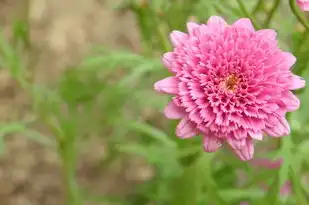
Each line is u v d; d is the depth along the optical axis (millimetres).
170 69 274
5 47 356
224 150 354
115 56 343
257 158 360
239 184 395
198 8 343
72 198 381
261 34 279
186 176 332
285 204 349
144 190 413
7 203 474
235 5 334
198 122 269
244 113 270
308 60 307
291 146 318
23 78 364
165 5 347
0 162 483
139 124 374
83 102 379
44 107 362
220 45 273
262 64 272
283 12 429
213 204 352
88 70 370
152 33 359
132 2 359
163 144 397
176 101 271
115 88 366
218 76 273
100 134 468
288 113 320
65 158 369
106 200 420
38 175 486
